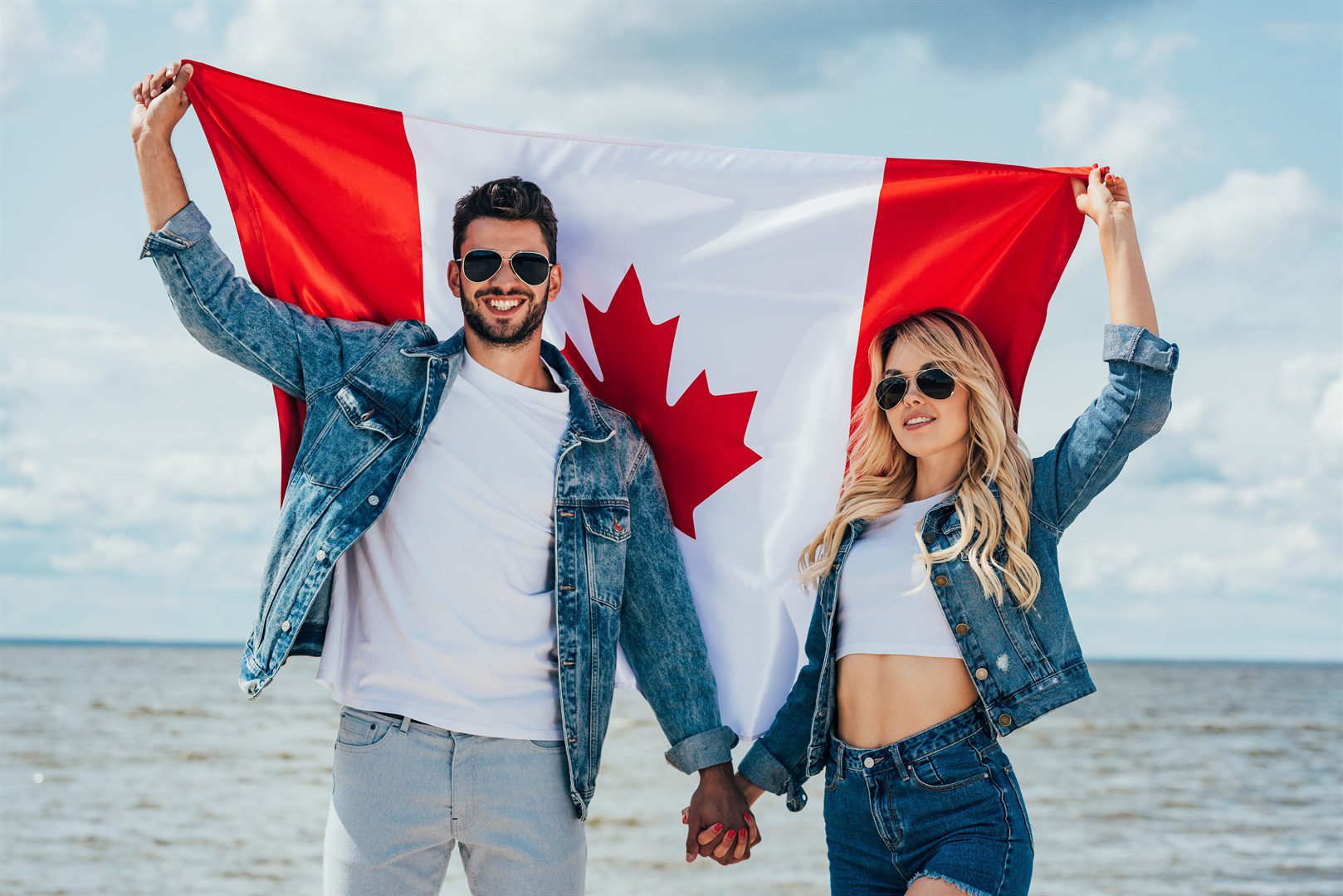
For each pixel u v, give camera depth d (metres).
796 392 4.14
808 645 3.70
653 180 4.12
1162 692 59.47
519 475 3.52
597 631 3.56
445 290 4.05
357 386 3.56
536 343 3.73
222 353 3.55
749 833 3.72
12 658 74.69
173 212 3.47
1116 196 3.73
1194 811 19.02
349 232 3.97
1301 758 27.41
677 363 4.15
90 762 21.78
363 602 3.43
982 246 4.01
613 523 3.66
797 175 4.11
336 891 3.28
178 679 52.53
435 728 3.31
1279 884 13.38
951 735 3.23
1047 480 3.43
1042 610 3.33
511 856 3.37
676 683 3.79
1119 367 3.34
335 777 3.38
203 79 3.77
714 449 4.14
